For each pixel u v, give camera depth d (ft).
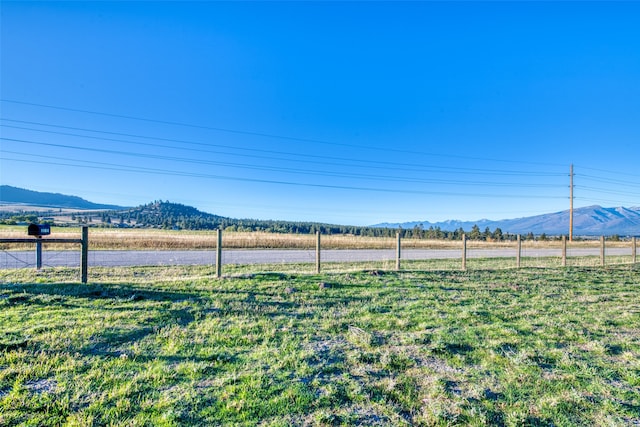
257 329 19.20
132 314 20.48
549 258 70.18
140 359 14.82
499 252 91.30
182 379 13.20
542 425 11.26
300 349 16.75
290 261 56.29
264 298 25.80
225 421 10.67
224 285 28.81
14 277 31.24
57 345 15.65
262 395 12.21
